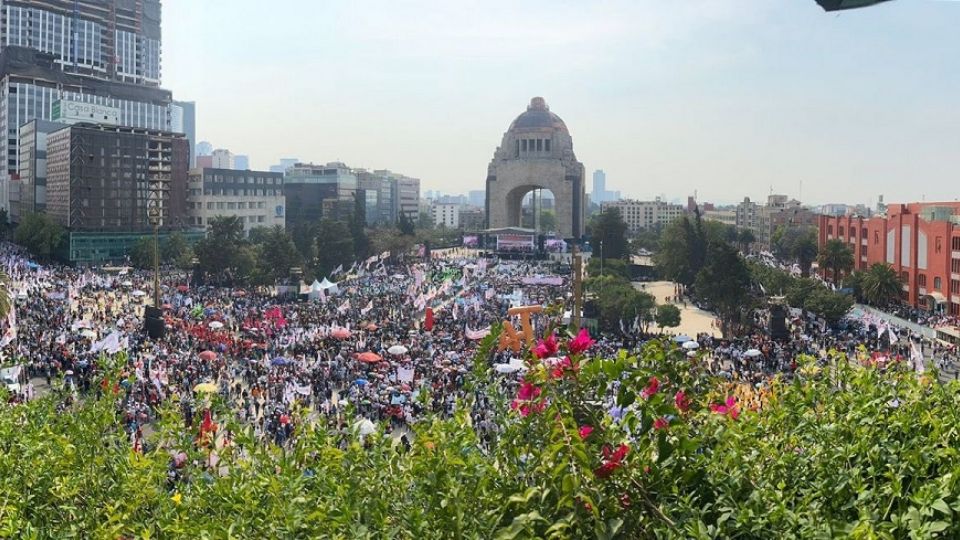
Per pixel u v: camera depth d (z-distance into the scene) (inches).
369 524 525.0
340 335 2783.0
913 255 4441.4
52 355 2365.9
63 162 6318.9
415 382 2148.1
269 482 595.2
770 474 514.3
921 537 379.9
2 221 7357.3
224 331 2903.5
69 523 693.3
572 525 430.6
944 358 2689.5
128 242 6451.8
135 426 1587.1
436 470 506.6
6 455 787.4
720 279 3540.8
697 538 403.9
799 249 6422.2
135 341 2657.5
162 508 650.2
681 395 509.4
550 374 476.7
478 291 4456.2
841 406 608.7
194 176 7460.6
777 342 3078.2
